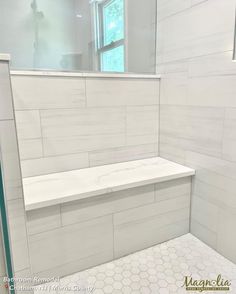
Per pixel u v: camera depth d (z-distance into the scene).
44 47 1.42
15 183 0.91
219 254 1.44
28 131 1.42
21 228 0.96
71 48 1.50
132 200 1.40
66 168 1.58
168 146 1.79
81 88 1.52
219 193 1.40
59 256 1.24
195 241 1.58
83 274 1.29
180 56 1.56
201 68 1.41
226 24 1.23
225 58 1.26
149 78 1.74
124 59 1.69
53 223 1.19
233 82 1.24
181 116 1.62
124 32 1.66
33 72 1.37
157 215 1.51
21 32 1.36
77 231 1.26
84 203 1.25
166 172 1.53
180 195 1.58
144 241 1.50
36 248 1.17
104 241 1.36
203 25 1.36
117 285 1.22
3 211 0.83
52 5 1.41
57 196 1.18
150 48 1.77
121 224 1.39
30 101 1.39
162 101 1.79
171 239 1.61
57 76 1.44
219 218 1.42
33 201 1.12
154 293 1.17
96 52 1.58
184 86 1.56
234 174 1.29
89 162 1.65
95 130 1.63
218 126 1.35
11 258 0.88
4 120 0.85
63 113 1.50
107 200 1.32
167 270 1.32
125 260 1.40
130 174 1.50
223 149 1.34
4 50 1.33
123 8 1.63
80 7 1.49
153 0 1.71
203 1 1.34
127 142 1.76
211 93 1.37
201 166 1.50
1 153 0.85
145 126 1.81
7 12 1.31
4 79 0.83
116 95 1.65
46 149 1.49
